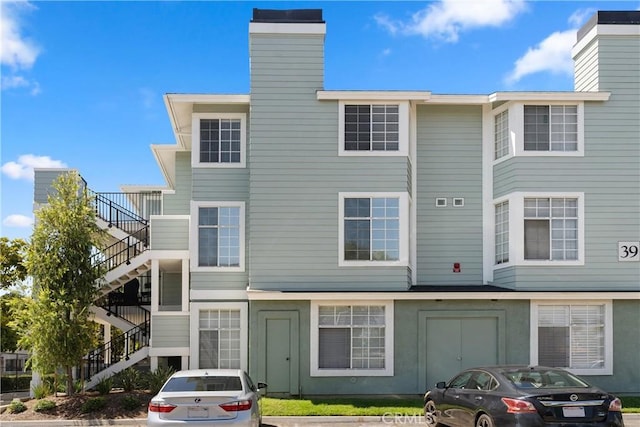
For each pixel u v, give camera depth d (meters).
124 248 21.55
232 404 10.38
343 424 14.63
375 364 18.00
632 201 18.56
